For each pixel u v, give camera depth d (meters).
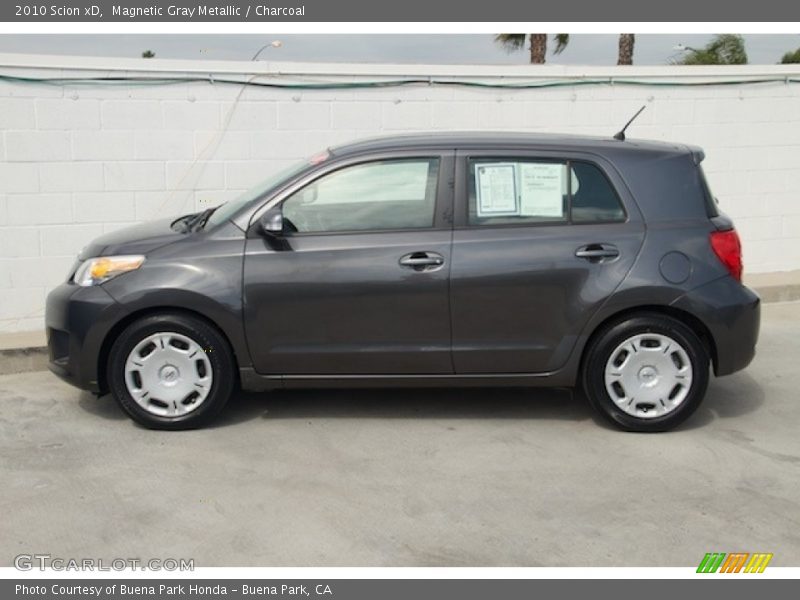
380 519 4.39
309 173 5.42
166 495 4.66
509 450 5.27
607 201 5.44
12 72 7.44
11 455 5.19
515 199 5.42
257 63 8.05
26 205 7.64
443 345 5.41
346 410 5.93
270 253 5.36
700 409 6.00
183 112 7.94
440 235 5.36
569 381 5.48
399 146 5.48
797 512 4.48
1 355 6.81
